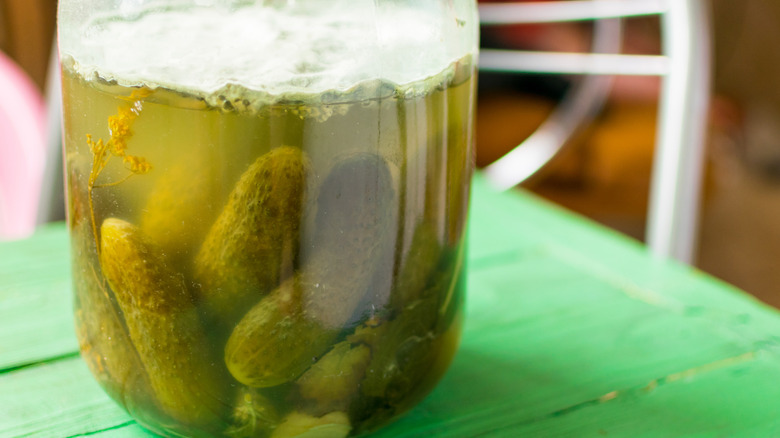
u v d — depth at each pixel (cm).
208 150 47
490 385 59
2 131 113
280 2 50
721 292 71
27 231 108
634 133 211
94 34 49
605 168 212
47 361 61
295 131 47
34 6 203
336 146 48
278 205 48
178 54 48
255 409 50
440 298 53
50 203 106
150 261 49
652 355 63
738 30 326
